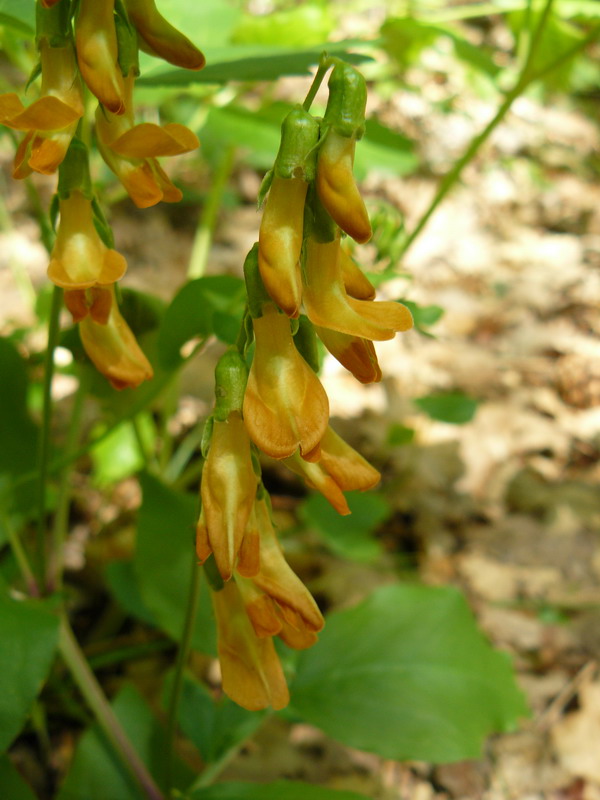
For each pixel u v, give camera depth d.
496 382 0.36
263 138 0.19
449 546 0.29
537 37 0.18
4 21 0.13
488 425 0.34
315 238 0.09
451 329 0.39
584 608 0.27
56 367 0.20
